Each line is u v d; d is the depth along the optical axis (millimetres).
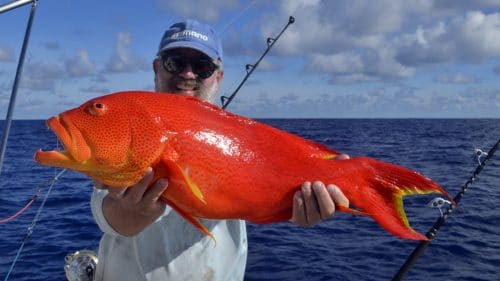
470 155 6824
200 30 1108
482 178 4527
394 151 8047
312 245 2494
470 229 2658
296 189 819
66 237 2738
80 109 746
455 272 2037
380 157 6934
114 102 756
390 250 2373
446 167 5496
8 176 5578
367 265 2168
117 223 858
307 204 797
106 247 1011
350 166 847
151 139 744
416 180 819
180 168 733
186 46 1072
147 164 741
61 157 714
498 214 2980
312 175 829
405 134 14656
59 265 2270
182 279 982
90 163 728
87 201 3836
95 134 726
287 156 832
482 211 3070
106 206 865
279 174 819
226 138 797
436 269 2078
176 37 1086
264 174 811
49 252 2461
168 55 1096
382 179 839
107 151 724
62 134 720
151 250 971
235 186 794
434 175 4816
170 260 975
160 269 974
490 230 2637
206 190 777
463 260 2178
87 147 723
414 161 6238
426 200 3393
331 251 2383
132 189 750
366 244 2488
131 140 737
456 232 2596
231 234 1049
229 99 2074
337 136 13336
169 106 780
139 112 754
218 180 784
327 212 799
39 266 2254
